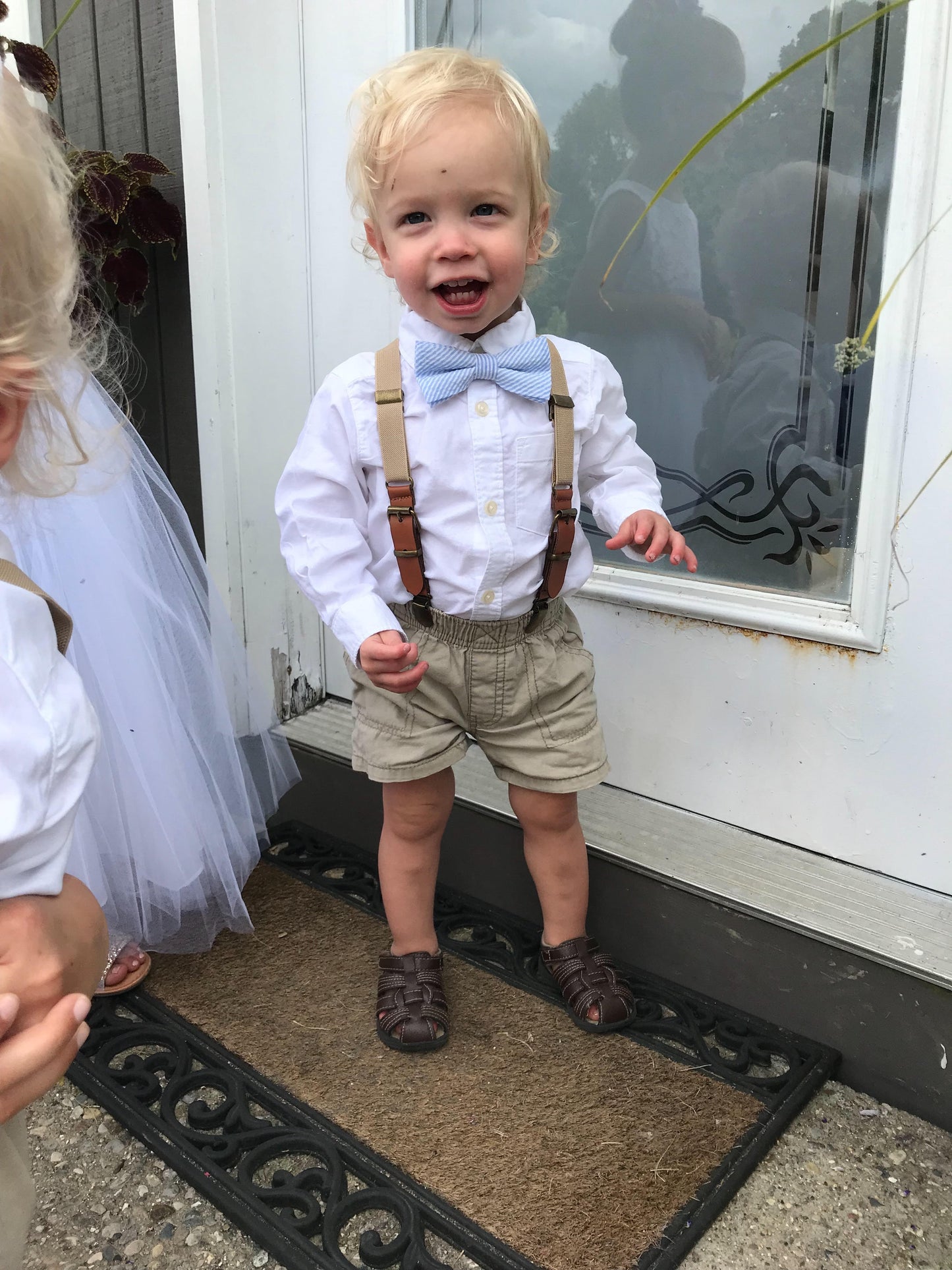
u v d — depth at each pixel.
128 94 2.14
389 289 1.82
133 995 1.50
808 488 1.47
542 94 1.63
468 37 1.69
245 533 2.07
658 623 1.62
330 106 1.83
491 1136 1.22
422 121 1.13
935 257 1.25
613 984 1.43
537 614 1.32
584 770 1.37
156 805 1.44
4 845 0.54
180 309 2.10
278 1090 1.29
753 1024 1.40
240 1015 1.47
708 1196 1.12
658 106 1.51
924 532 1.33
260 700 1.83
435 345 1.24
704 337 1.54
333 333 1.96
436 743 1.34
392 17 1.70
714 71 1.44
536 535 1.29
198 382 2.01
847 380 1.40
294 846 1.94
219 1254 1.08
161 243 2.03
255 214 1.93
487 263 1.17
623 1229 1.08
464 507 1.26
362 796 1.88
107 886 1.44
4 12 1.88
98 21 2.15
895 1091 1.30
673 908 1.47
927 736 1.38
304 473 1.29
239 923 1.59
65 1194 1.17
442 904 1.71
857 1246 1.08
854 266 1.37
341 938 1.66
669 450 1.62
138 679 1.41
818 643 1.46
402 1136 1.22
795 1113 1.25
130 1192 1.17
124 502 1.41
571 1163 1.18
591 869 1.55
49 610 0.64
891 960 1.26
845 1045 1.33
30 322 0.58
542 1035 1.41
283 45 1.85
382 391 1.26
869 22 1.18
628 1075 1.33
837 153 1.35
